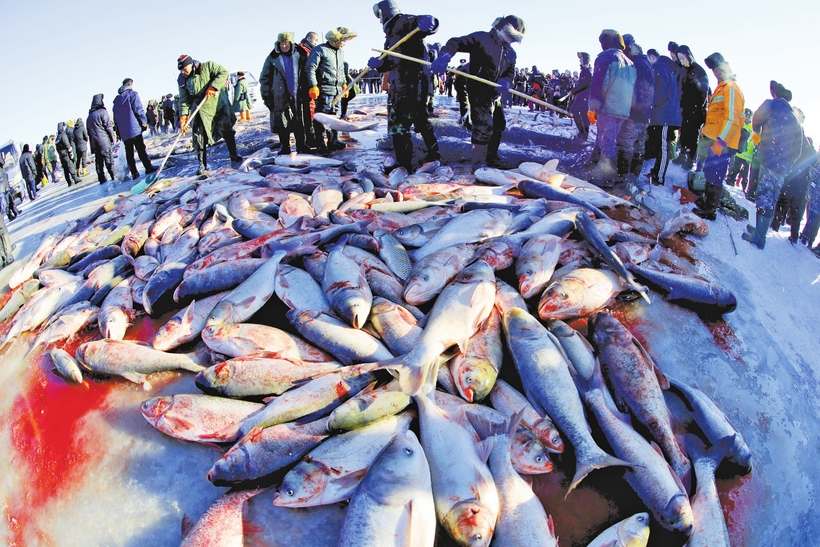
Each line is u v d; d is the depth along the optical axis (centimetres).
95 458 428
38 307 601
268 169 827
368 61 764
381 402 383
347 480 358
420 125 804
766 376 498
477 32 713
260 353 441
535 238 535
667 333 507
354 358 436
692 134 889
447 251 519
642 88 745
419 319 476
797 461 452
